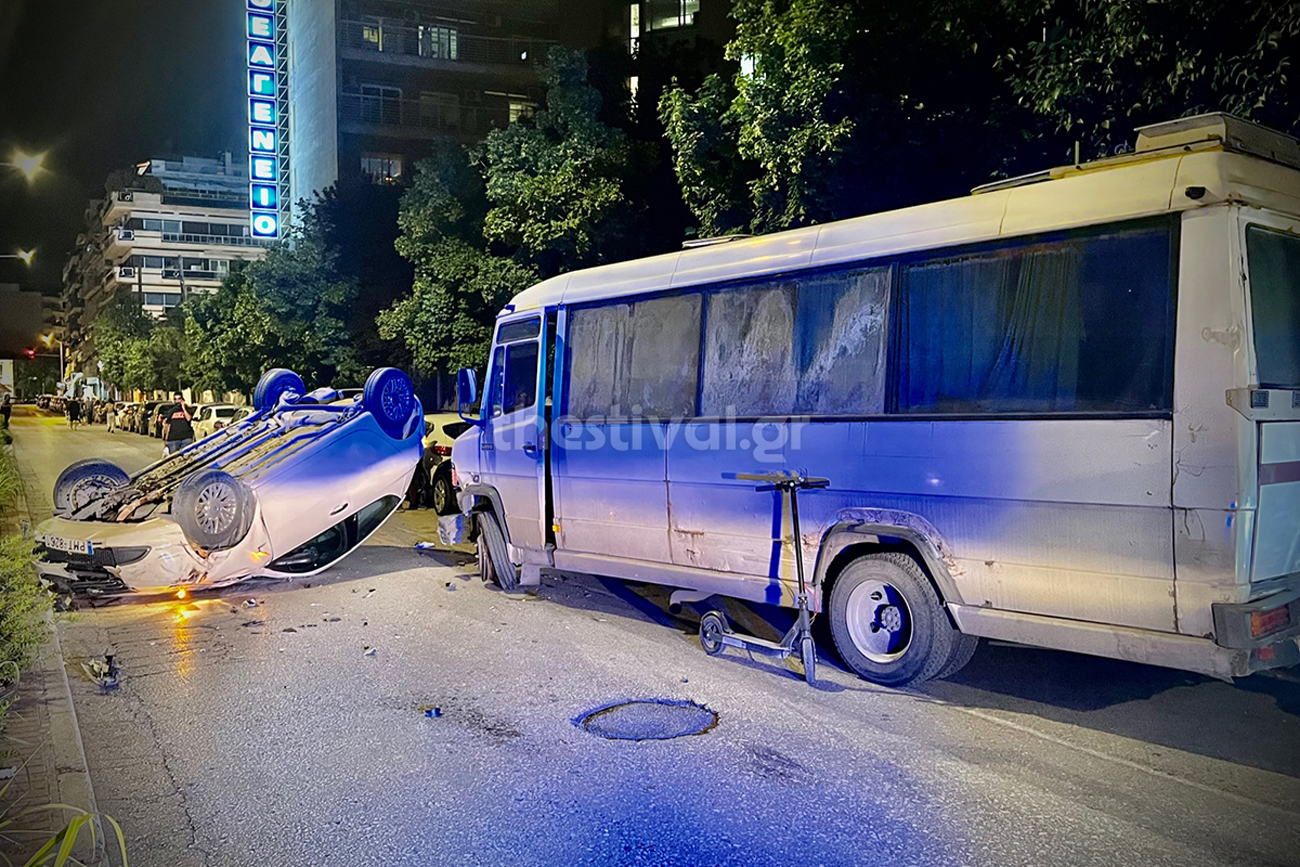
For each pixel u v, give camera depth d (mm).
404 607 8727
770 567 6730
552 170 17203
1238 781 4660
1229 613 4594
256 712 5820
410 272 27875
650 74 20031
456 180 20750
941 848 3973
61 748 5113
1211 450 4660
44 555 7773
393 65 45875
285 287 27922
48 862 3832
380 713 5777
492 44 47312
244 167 98188
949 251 5836
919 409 5914
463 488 9758
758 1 11625
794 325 6703
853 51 10492
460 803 4465
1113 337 5074
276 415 11219
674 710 5770
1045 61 8625
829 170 10766
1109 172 5191
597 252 17297
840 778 4715
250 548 9070
